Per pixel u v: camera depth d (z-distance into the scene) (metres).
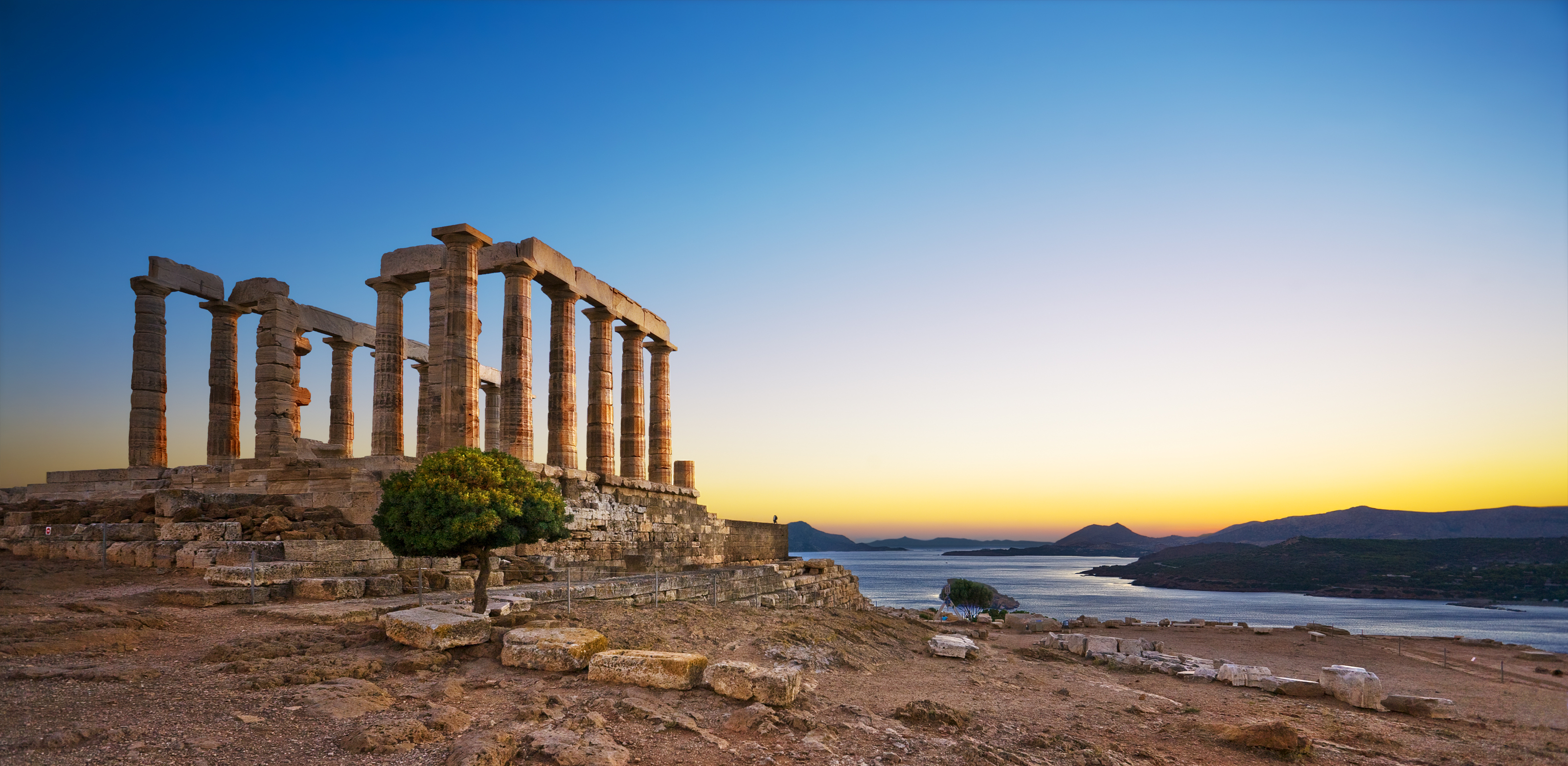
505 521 19.38
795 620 27.42
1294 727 19.48
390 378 37.22
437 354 36.78
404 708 12.43
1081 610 160.12
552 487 21.48
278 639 15.81
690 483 52.94
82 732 10.02
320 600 20.56
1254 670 27.62
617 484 39.25
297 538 24.84
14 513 29.45
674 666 14.66
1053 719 18.52
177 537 25.38
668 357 50.94
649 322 47.56
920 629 35.94
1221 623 61.06
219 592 19.30
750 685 14.38
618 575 32.75
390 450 36.78
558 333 39.03
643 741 12.05
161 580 22.33
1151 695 23.03
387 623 16.22
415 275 37.22
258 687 12.73
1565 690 34.78
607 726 12.47
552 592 23.14
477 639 16.39
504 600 20.83
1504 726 24.19
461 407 33.03
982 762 13.22
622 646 18.91
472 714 12.55
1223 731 17.67
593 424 42.19
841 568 50.31
